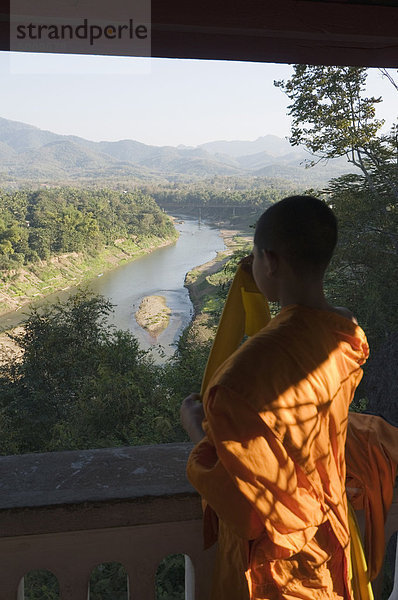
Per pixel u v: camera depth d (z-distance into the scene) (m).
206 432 1.06
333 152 17.28
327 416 1.06
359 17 1.56
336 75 16.16
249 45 1.61
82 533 1.35
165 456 1.53
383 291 16.30
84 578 1.38
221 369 1.04
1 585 1.34
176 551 1.42
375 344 15.62
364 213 17.11
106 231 102.38
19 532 1.28
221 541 1.23
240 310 1.26
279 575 1.10
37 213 90.81
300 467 1.03
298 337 1.05
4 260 75.44
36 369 22.84
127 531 1.38
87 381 19.97
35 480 1.39
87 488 1.36
